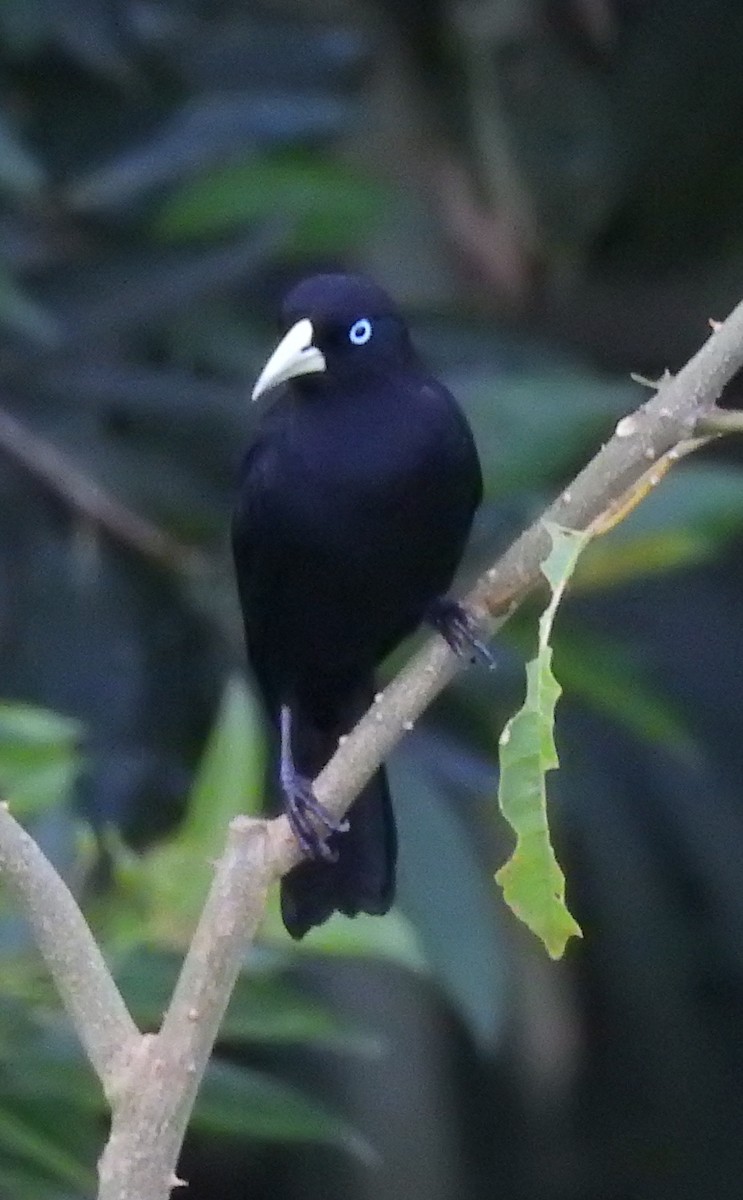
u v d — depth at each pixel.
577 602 11.93
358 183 10.99
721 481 9.41
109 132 11.09
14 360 10.70
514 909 5.26
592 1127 13.48
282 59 11.48
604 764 12.12
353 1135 8.37
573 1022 12.92
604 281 13.47
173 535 10.55
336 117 10.91
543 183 12.95
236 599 10.34
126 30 11.17
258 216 10.93
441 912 9.28
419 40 12.81
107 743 10.03
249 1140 12.51
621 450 5.76
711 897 12.18
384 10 12.76
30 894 5.50
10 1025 7.39
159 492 10.52
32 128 11.09
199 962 5.50
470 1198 13.30
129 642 10.24
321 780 5.88
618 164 12.95
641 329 13.45
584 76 12.92
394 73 12.85
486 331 11.32
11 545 10.55
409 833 9.41
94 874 8.09
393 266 12.70
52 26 10.88
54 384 10.66
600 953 12.45
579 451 9.84
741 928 12.14
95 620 10.27
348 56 11.56
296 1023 7.45
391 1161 12.12
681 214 13.25
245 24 11.94
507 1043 12.95
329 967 11.65
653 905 12.16
